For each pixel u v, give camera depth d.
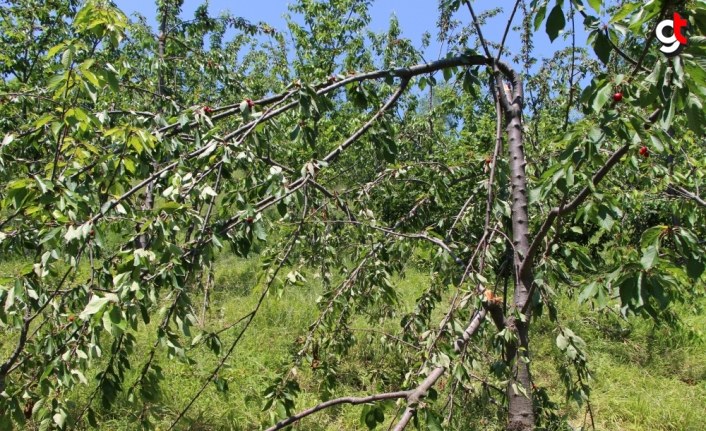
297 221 2.67
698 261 1.41
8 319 2.21
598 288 1.68
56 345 2.36
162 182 2.27
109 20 1.75
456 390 2.32
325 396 3.07
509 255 2.92
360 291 2.93
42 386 2.13
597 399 4.26
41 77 6.80
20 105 3.32
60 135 1.95
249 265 7.91
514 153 2.50
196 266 1.77
